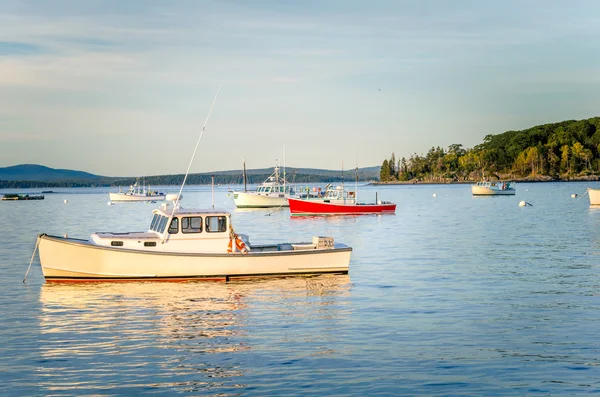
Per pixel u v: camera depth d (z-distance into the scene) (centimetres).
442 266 3362
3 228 6431
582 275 3025
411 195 16775
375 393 1508
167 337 1978
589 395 1495
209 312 2298
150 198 15712
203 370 1670
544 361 1725
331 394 1502
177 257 2808
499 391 1520
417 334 1989
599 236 4853
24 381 1595
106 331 2050
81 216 8788
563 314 2230
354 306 2388
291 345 1883
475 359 1745
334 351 1822
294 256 2919
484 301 2458
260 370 1669
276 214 8675
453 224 6384
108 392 1522
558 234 5072
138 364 1722
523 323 2114
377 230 5791
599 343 1878
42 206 12888
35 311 2323
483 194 14575
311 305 2405
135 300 2492
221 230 2878
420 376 1616
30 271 3275
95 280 2808
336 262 2978
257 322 2155
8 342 1927
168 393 1516
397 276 3033
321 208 8219
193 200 15400
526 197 13450
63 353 1819
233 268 2850
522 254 3825
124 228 6322
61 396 1498
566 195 13962
